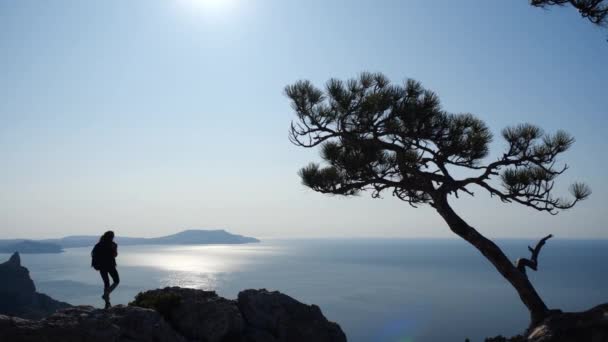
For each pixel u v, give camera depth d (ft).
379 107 38.29
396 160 40.37
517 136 38.55
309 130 41.81
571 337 33.01
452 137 39.11
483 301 627.46
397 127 38.96
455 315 511.40
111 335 36.19
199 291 52.90
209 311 47.39
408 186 41.68
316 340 52.39
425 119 38.50
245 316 52.47
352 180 43.09
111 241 42.29
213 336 45.65
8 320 32.86
